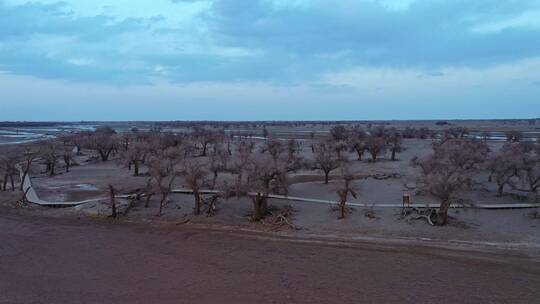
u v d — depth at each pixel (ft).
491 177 174.19
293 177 189.98
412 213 123.75
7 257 99.35
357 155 259.39
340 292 78.74
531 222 118.32
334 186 166.71
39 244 108.68
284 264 93.20
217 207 137.49
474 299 75.46
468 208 125.29
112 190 134.51
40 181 190.29
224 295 77.87
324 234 113.60
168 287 81.76
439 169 138.41
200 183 155.02
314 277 85.81
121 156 232.94
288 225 120.16
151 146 224.74
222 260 96.22
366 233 112.98
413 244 104.06
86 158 278.26
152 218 131.13
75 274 88.84
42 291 80.18
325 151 215.72
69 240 111.86
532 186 146.61
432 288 80.02
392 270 88.74
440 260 93.61
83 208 142.00
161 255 100.12
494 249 99.66
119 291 80.07
